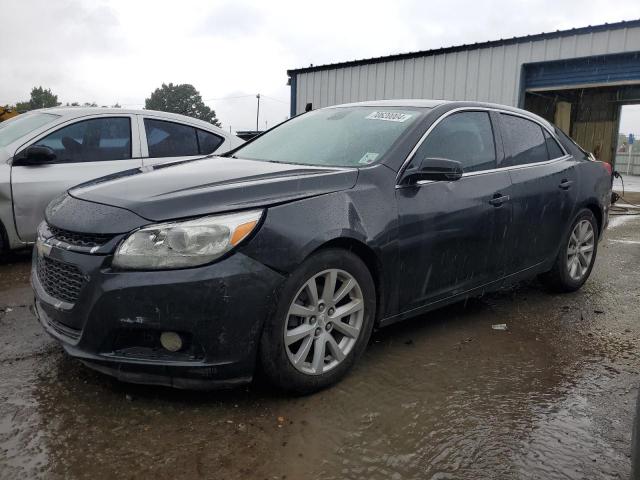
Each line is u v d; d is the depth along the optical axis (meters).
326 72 18.30
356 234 2.93
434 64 15.96
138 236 2.53
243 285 2.54
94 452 2.36
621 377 3.26
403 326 3.98
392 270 3.19
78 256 2.62
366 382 3.08
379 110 3.93
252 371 2.66
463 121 3.89
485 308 4.46
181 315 2.48
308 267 2.76
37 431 2.50
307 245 2.72
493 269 3.93
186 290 2.47
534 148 4.43
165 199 2.67
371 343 3.64
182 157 6.25
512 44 14.60
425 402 2.88
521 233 4.08
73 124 5.66
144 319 2.49
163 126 6.27
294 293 2.72
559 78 14.31
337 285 2.99
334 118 4.07
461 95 15.55
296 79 19.16
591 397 3.00
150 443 2.44
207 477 2.22
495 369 3.31
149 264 2.50
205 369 2.55
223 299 2.51
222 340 2.54
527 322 4.16
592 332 3.99
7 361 3.20
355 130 3.74
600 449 2.51
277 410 2.75
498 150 4.05
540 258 4.40
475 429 2.64
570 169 4.67
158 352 2.59
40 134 5.46
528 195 4.11
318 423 2.64
